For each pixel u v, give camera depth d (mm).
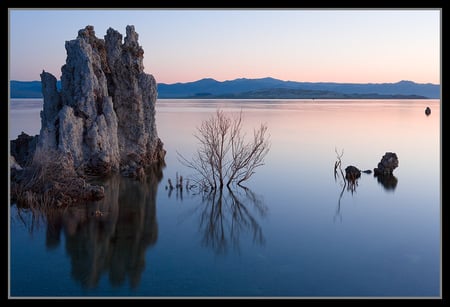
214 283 23109
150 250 27312
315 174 48062
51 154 37031
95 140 41219
